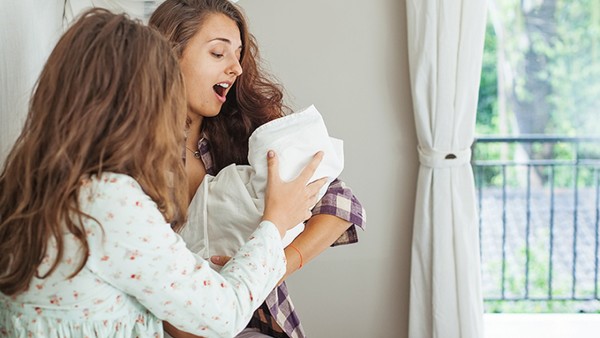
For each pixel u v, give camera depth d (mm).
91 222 1290
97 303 1333
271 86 1972
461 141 2980
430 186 2992
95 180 1301
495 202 3506
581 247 3527
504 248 3545
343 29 3070
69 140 1287
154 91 1343
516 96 3404
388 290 3168
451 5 2893
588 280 3562
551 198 3492
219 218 1687
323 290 3170
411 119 3096
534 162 3461
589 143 3424
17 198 1348
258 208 1660
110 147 1308
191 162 1891
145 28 1387
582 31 3340
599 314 3500
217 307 1382
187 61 1796
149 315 1412
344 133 3109
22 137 1371
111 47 1327
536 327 3375
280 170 1648
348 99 3098
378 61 3080
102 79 1315
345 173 3129
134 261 1308
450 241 2979
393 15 3059
